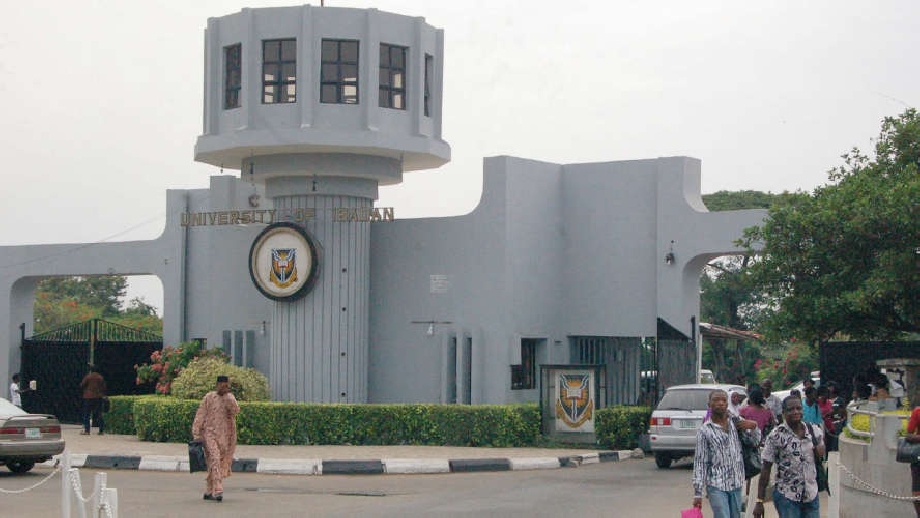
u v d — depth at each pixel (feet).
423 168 103.91
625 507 57.06
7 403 74.79
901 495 50.44
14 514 54.39
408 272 99.55
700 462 41.88
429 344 98.07
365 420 86.84
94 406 98.32
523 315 96.22
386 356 100.17
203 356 101.91
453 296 97.14
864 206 78.13
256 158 95.20
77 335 113.80
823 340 84.02
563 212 101.09
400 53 93.86
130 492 62.28
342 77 91.76
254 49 91.66
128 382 108.78
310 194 95.35
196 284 108.27
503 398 94.07
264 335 103.04
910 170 82.99
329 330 94.94
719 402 42.14
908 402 63.16
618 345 99.35
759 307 187.73
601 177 99.19
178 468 73.87
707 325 117.70
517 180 96.17
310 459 74.95
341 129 90.63
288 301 95.71
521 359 95.45
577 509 56.13
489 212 95.61
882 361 77.10
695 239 93.04
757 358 188.14
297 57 90.63
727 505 41.52
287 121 90.84
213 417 59.36
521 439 87.76
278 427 86.58
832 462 47.88
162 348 108.88
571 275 100.42
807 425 45.29
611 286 98.12
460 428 86.99
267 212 96.94
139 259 110.93
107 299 249.14
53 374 112.57
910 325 80.33
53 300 239.71
